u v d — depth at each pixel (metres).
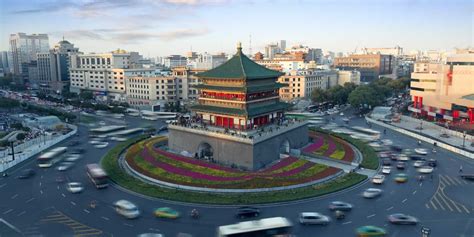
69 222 78.62
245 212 80.19
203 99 135.62
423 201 89.38
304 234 72.31
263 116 131.62
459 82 191.12
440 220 78.75
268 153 117.94
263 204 87.69
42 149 141.00
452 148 139.38
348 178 104.06
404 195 93.38
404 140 158.25
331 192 94.75
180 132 131.62
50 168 117.81
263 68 138.75
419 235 72.00
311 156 127.56
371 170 113.75
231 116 124.19
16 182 104.31
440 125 184.75
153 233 72.88
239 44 138.62
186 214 82.38
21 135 157.50
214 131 120.75
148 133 166.88
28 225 77.31
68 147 145.62
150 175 107.81
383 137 164.38
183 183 100.75
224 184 99.00
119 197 93.00
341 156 125.12
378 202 88.81
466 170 114.19
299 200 90.19
